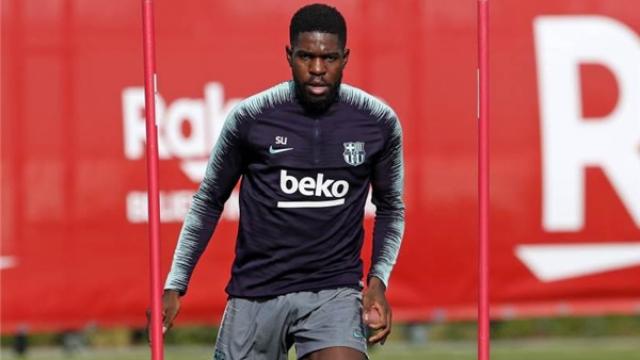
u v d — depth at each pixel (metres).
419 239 32.56
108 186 32.03
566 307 33.09
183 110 32.00
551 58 32.88
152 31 19.92
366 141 19.94
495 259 32.88
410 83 32.41
